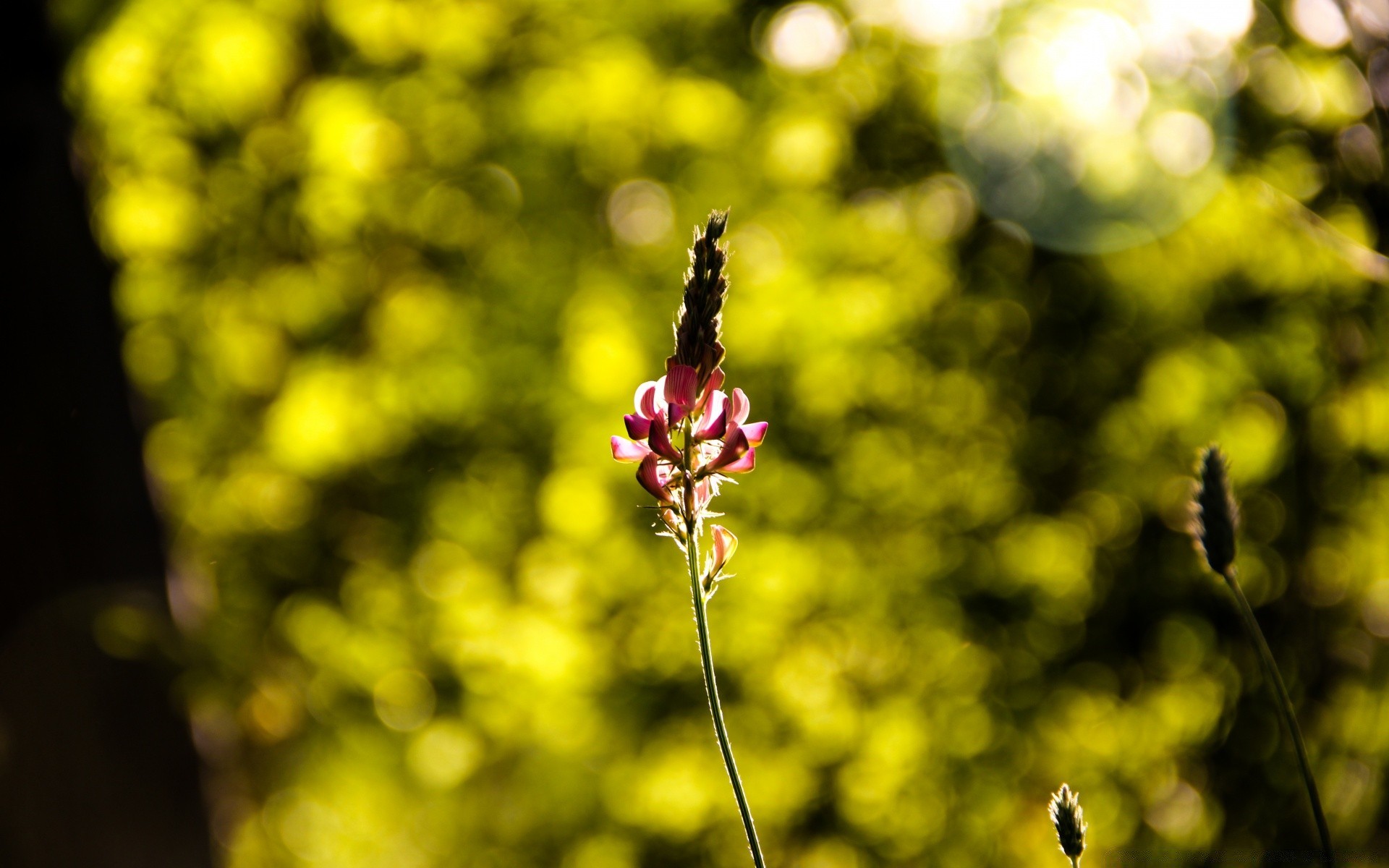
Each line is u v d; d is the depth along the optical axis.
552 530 1.85
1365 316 1.75
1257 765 1.86
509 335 1.88
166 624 1.46
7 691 1.29
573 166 1.87
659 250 1.85
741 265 1.82
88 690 1.35
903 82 1.91
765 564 1.83
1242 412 1.87
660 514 0.84
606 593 1.83
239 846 1.83
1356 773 1.73
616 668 1.87
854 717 1.87
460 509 1.92
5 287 1.29
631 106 1.83
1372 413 1.76
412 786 1.92
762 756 1.87
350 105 1.84
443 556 1.91
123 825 1.38
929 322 1.92
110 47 1.78
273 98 1.88
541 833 1.89
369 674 1.92
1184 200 1.85
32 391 1.31
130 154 1.85
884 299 1.87
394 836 1.92
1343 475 1.81
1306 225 1.61
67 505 1.34
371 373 1.92
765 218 1.86
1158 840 1.91
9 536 1.30
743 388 1.85
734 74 1.88
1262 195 1.67
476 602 1.86
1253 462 1.84
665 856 1.91
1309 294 1.79
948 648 1.92
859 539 1.89
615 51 1.84
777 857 1.91
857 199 1.92
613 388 1.80
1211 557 0.86
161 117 1.86
